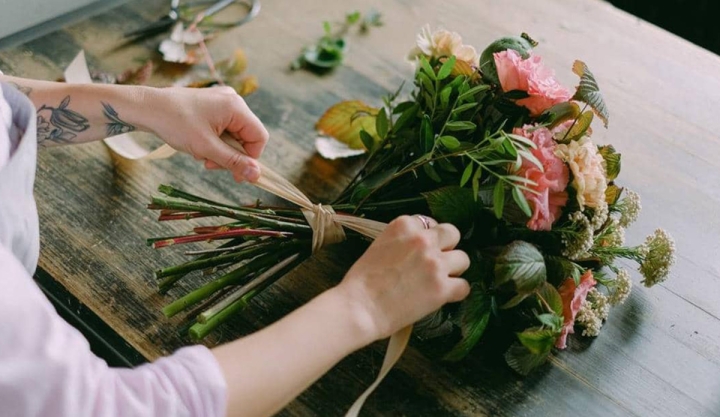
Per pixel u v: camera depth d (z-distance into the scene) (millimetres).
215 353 624
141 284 879
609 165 881
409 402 792
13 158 636
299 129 1100
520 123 845
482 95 874
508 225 794
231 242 906
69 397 524
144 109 837
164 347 821
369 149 966
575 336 867
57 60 1162
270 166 1038
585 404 803
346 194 959
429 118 886
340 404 783
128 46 1202
